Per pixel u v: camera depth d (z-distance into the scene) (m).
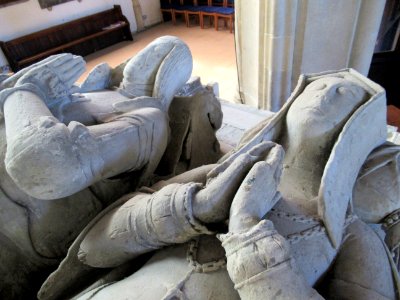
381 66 3.69
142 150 1.17
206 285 0.82
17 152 0.85
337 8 2.25
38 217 1.10
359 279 0.88
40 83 1.13
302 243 0.89
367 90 1.07
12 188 1.04
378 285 0.88
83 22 5.90
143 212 0.89
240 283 0.70
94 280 1.11
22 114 0.95
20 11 5.19
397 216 1.05
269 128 1.09
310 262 0.88
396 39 3.54
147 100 1.33
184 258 0.89
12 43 5.09
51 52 5.52
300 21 2.33
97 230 0.99
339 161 0.95
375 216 1.06
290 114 1.08
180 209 0.83
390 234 1.08
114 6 6.30
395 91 3.86
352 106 1.03
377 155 1.09
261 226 0.72
